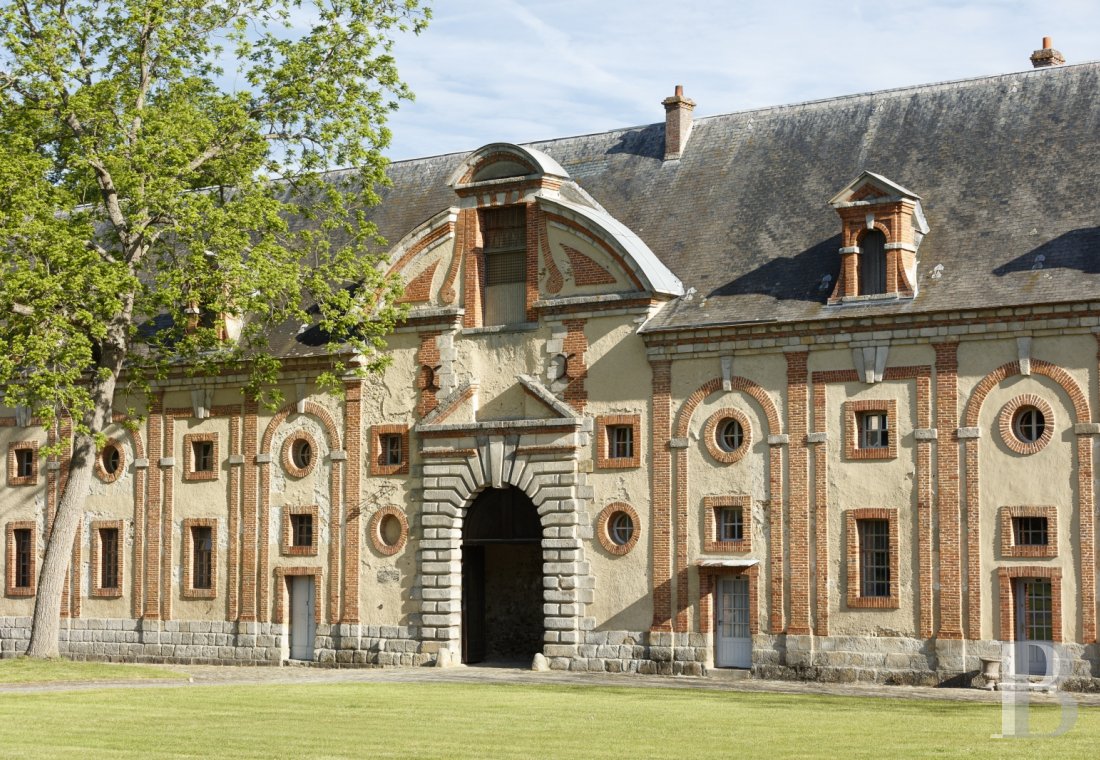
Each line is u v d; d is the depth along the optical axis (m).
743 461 39.22
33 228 38.62
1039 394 36.06
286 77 42.81
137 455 47.78
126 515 47.84
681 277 41.38
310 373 45.28
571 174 46.34
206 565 46.75
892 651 37.22
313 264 47.94
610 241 41.09
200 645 46.31
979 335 36.69
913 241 38.34
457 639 43.03
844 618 37.81
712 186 43.44
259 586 45.56
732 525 39.53
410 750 24.12
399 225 47.97
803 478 38.47
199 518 46.69
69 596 48.53
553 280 42.12
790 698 33.16
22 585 49.50
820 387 38.44
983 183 39.44
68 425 49.06
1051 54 42.41
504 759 23.16
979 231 38.31
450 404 42.94
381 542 43.94
